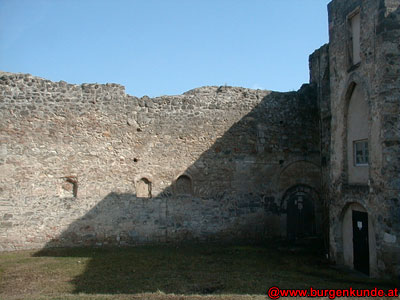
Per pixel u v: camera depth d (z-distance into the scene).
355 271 10.49
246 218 15.21
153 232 14.34
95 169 13.99
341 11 11.37
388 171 9.06
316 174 16.12
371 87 9.73
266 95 15.91
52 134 13.66
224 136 15.28
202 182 14.95
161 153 14.67
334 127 11.67
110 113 14.30
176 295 7.77
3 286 8.94
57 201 13.58
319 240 15.04
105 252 12.83
